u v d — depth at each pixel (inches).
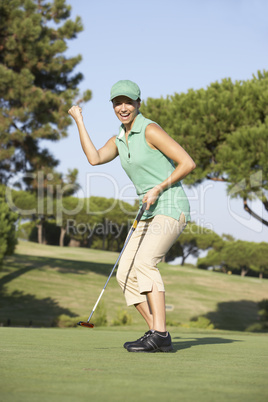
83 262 1710.1
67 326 768.3
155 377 81.9
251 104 656.4
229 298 1510.8
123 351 131.2
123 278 145.2
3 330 256.5
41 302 1143.0
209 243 2532.0
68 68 1027.3
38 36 920.3
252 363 110.3
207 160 668.1
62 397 61.8
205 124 646.5
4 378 75.5
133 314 1090.1
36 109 942.4
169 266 2076.8
